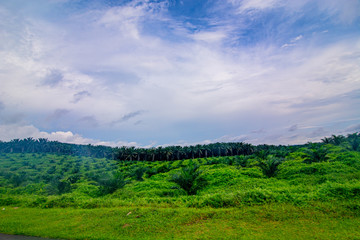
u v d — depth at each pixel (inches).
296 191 473.7
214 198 428.1
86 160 3181.6
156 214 374.0
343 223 285.0
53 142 4783.5
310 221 298.5
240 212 352.8
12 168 2325.3
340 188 390.3
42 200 549.6
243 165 1417.3
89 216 397.1
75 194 776.9
